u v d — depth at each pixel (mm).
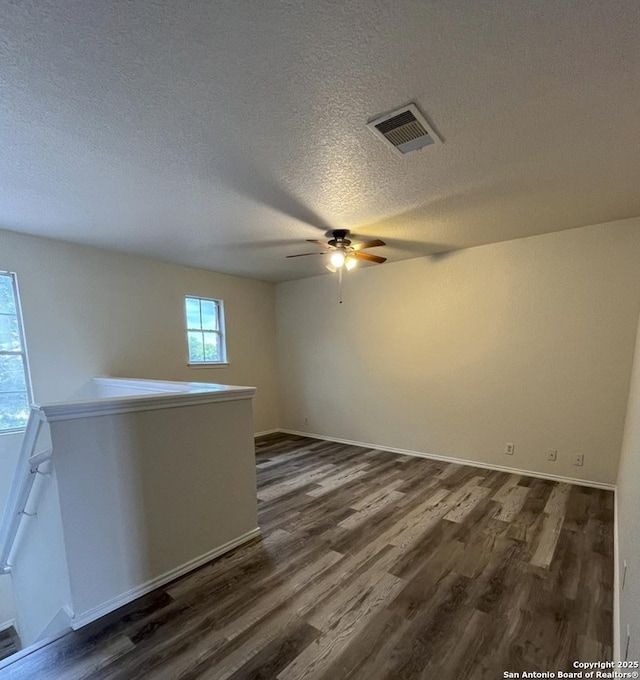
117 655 1587
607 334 3312
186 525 2213
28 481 1898
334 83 1453
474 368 4062
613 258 3248
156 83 1433
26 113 1601
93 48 1257
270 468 4125
